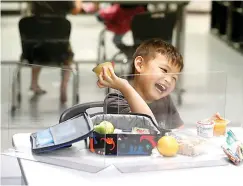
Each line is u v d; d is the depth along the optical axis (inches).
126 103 67.2
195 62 194.9
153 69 70.8
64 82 131.7
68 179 57.8
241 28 220.7
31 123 76.2
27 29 165.6
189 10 232.4
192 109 90.1
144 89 69.0
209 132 69.2
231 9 227.3
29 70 139.8
